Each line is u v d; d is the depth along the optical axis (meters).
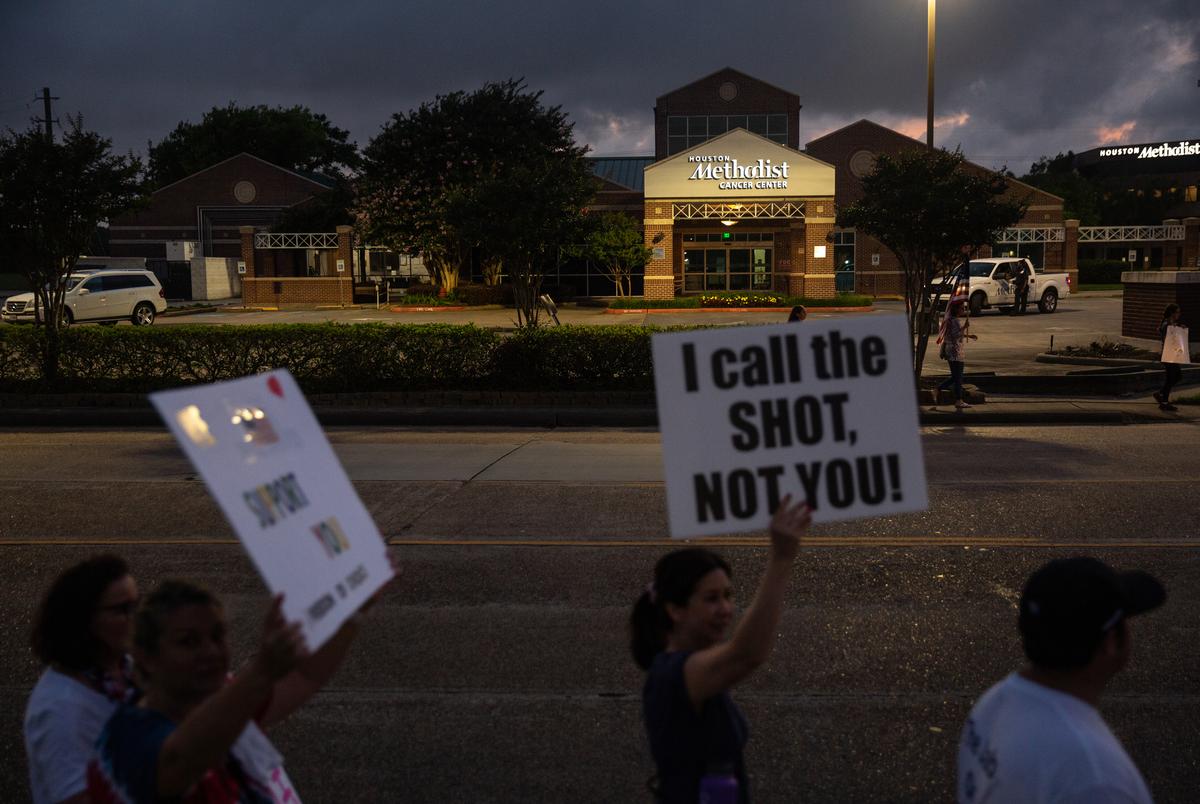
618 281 46.41
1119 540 8.62
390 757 4.97
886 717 5.37
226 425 2.15
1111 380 18.92
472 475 11.63
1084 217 75.50
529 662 6.11
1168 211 81.56
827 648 6.30
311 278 46.44
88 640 2.75
